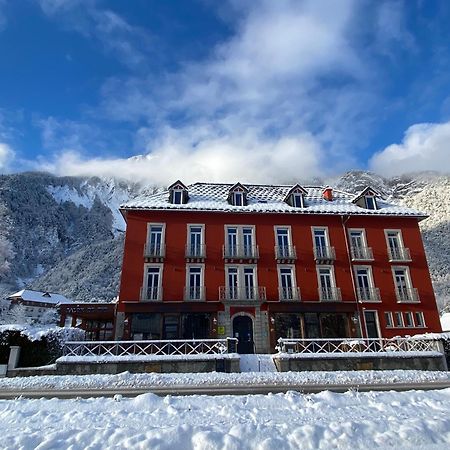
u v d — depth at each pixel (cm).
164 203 2561
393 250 2583
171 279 2348
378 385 1264
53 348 1709
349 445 536
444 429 594
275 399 884
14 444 542
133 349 1841
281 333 2306
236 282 2411
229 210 2527
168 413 749
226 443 535
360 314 2384
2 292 7538
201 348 1836
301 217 2608
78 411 787
